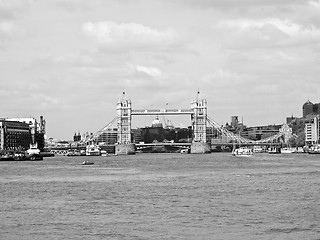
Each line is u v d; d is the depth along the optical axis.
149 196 142.00
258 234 92.62
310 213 110.75
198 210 116.06
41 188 167.50
